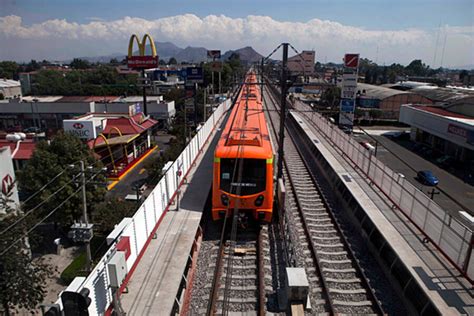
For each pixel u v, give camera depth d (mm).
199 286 10539
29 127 44969
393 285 10641
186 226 12898
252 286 10484
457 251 9953
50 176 16766
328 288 10328
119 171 27969
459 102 35531
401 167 30359
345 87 30344
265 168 12945
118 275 7934
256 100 26172
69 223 17078
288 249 11648
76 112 44562
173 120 45656
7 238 9812
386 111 51938
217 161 13047
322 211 16219
